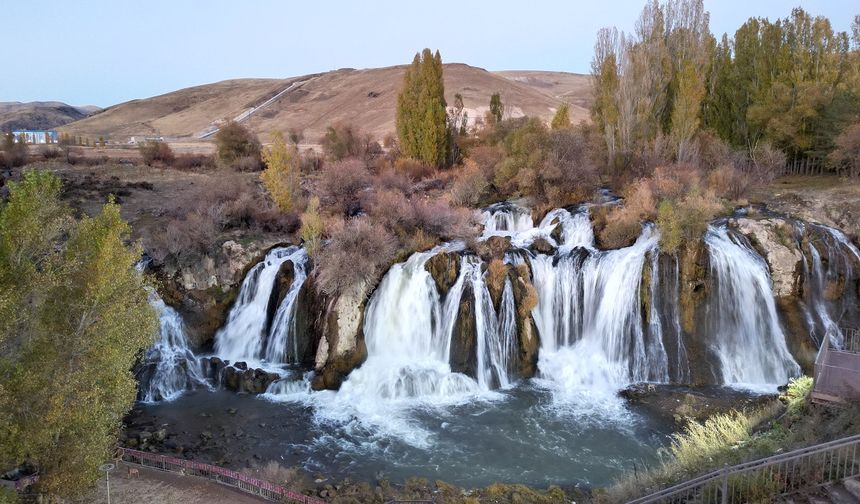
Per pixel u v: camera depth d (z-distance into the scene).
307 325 30.55
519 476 19.84
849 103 41.06
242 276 33.91
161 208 42.62
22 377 14.30
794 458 12.43
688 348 27.62
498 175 45.59
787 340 27.52
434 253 32.06
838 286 28.91
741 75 50.38
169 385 27.08
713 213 31.58
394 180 46.62
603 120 51.78
